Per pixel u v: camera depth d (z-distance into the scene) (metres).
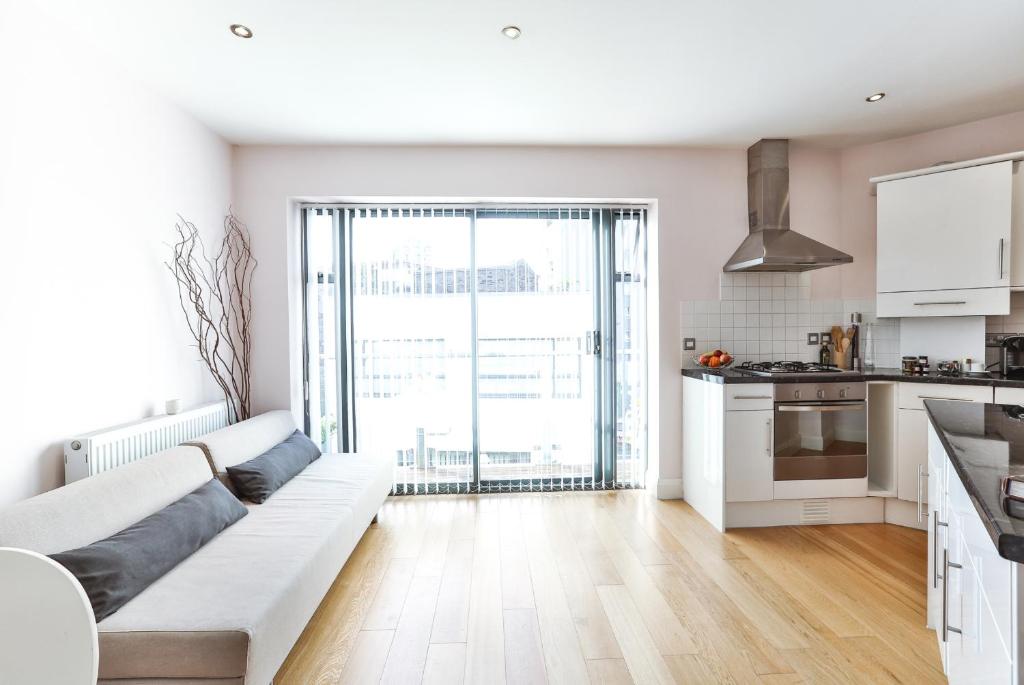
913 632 2.23
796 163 4.02
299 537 2.25
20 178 2.03
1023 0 2.18
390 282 4.08
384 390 4.11
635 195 3.95
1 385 1.94
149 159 2.85
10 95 1.98
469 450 4.16
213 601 1.68
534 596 2.55
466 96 3.04
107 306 2.51
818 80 2.90
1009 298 3.20
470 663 2.04
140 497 2.03
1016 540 0.85
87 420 2.37
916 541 3.20
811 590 2.59
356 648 2.14
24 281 2.04
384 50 2.53
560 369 4.18
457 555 3.02
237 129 3.49
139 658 1.50
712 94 3.06
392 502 3.97
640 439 4.22
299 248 4.04
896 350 3.88
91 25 2.26
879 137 3.78
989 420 1.73
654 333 4.08
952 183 3.33
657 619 2.34
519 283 4.14
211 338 3.47
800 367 3.76
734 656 2.07
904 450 3.39
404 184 3.85
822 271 4.05
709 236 4.00
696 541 3.21
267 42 2.44
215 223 3.54
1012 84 2.98
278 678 1.96
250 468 2.76
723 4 2.19
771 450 3.38
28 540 1.55
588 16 2.27
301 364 4.04
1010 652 0.98
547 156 3.90
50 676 1.20
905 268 3.50
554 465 4.21
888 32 2.43
